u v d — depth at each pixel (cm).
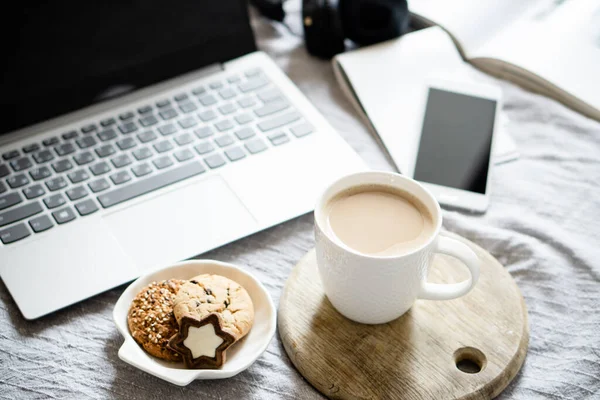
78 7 77
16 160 76
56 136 78
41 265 65
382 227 57
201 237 68
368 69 86
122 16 79
